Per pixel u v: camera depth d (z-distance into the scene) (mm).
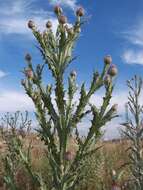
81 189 9438
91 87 6047
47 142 6164
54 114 6145
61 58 6137
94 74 6055
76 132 6164
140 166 5910
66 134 6094
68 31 6156
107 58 5977
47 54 6133
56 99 6102
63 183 6074
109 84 5957
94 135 6121
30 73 6125
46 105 6148
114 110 5984
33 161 11297
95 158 10656
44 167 10586
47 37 6176
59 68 6109
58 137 6141
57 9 6223
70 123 6078
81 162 6094
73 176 6094
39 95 6156
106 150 12641
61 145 6125
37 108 6156
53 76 6121
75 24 6199
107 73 5992
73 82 6160
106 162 11789
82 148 6086
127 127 6035
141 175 5910
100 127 6004
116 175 5102
